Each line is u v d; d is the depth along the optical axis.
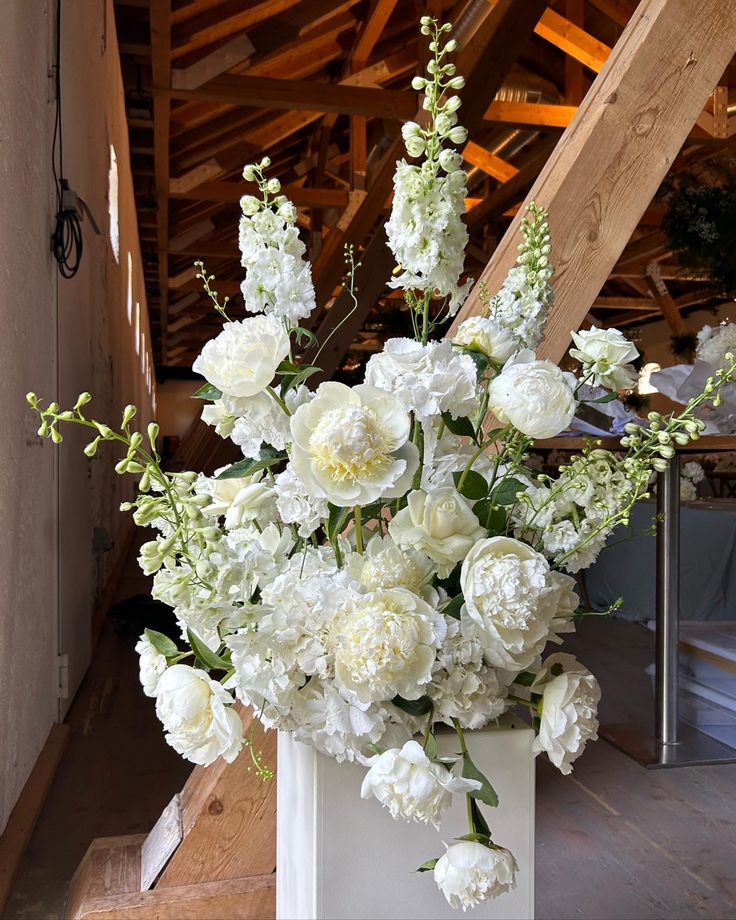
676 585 2.24
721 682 2.43
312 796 0.82
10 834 1.92
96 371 4.26
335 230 8.24
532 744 0.78
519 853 0.83
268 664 0.67
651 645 3.30
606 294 13.57
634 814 1.86
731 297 3.80
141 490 0.70
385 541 0.75
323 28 6.30
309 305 0.78
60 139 2.83
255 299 0.79
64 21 3.05
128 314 7.96
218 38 5.38
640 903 1.49
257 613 0.67
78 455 3.41
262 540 0.79
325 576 0.72
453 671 0.70
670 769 2.11
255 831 1.41
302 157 10.37
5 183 1.96
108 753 2.55
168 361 24.59
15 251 2.08
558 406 0.69
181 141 7.43
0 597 1.91
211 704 0.68
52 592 2.73
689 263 3.71
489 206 8.79
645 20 1.58
